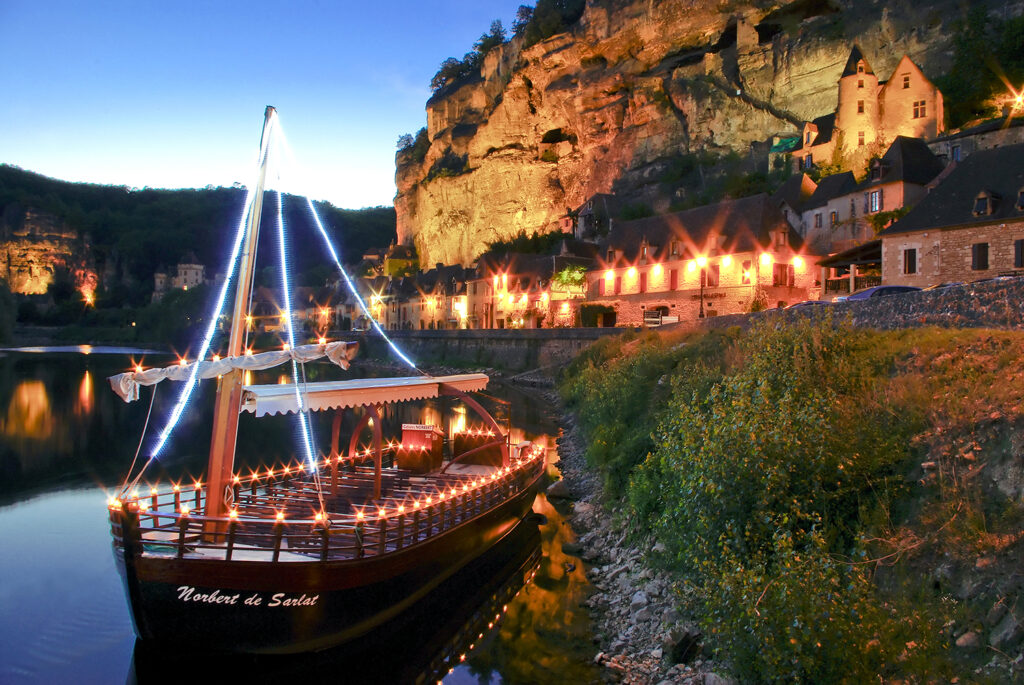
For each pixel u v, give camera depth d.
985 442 9.16
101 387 48.78
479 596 12.19
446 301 82.94
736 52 76.81
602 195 79.31
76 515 17.59
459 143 115.00
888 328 19.06
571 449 24.88
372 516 9.91
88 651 10.12
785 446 9.86
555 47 97.44
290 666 9.66
